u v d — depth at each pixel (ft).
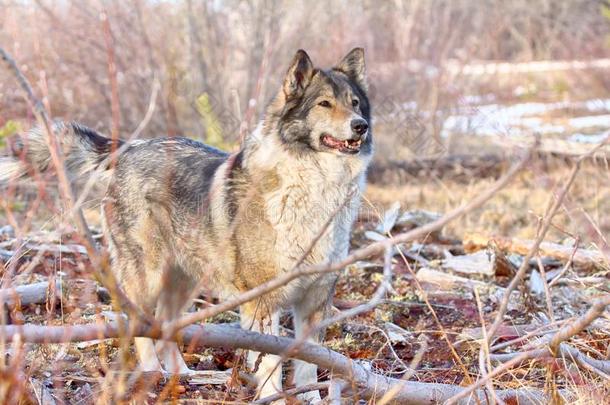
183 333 11.36
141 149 19.10
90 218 31.58
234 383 15.16
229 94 42.75
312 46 46.88
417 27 52.90
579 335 18.39
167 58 43.29
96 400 13.67
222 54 44.42
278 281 10.44
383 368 17.60
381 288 11.07
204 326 11.64
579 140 43.42
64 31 39.24
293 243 16.60
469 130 44.50
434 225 9.79
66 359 16.52
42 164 18.56
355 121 16.98
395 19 53.52
